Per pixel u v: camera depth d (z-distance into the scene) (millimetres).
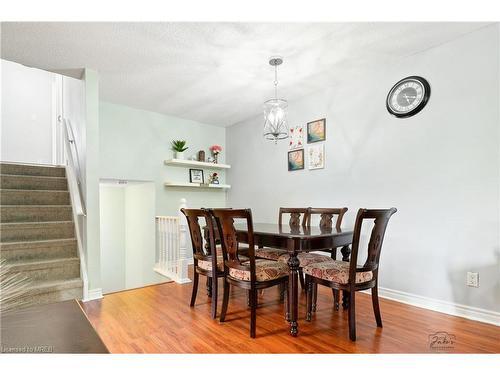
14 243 2725
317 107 3680
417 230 2723
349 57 2809
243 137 4941
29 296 2486
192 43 2521
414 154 2758
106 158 4031
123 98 3910
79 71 3064
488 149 2312
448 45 2545
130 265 5141
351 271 2037
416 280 2723
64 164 4133
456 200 2480
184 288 3283
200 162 4699
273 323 2318
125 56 2746
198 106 4234
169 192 4633
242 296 3014
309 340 2020
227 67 2990
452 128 2512
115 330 2178
